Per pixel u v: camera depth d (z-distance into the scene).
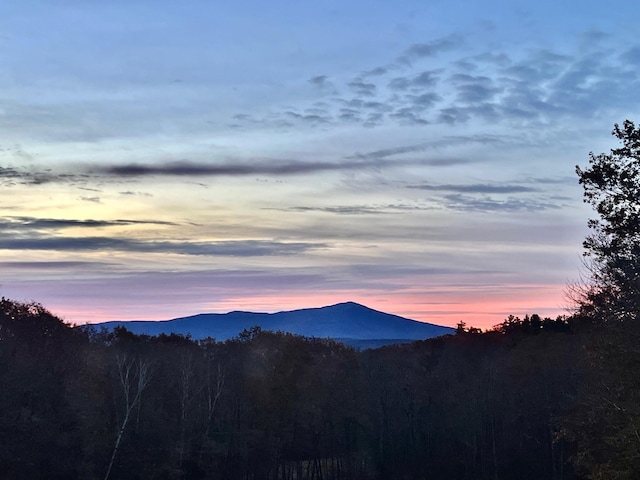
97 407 64.12
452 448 85.62
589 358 33.31
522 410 78.25
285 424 79.25
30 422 53.38
